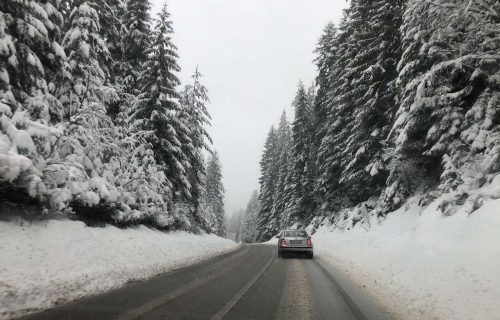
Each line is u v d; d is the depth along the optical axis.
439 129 15.20
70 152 13.21
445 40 14.48
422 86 14.85
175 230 22.42
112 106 21.64
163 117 21.83
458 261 9.73
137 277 10.16
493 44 13.27
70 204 12.62
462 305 7.07
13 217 9.66
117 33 20.41
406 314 7.33
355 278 11.97
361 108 24.91
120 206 15.23
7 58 11.21
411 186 21.09
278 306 7.77
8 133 9.97
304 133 45.69
